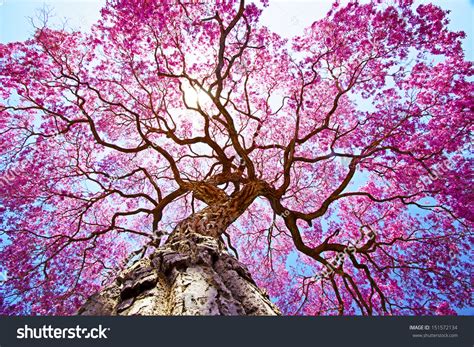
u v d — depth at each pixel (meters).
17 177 10.38
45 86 10.49
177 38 9.86
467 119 10.22
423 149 10.71
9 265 9.91
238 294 4.09
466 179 10.15
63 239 11.13
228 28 8.54
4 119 10.54
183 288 3.63
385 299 9.74
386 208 13.13
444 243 10.86
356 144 11.80
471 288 10.23
